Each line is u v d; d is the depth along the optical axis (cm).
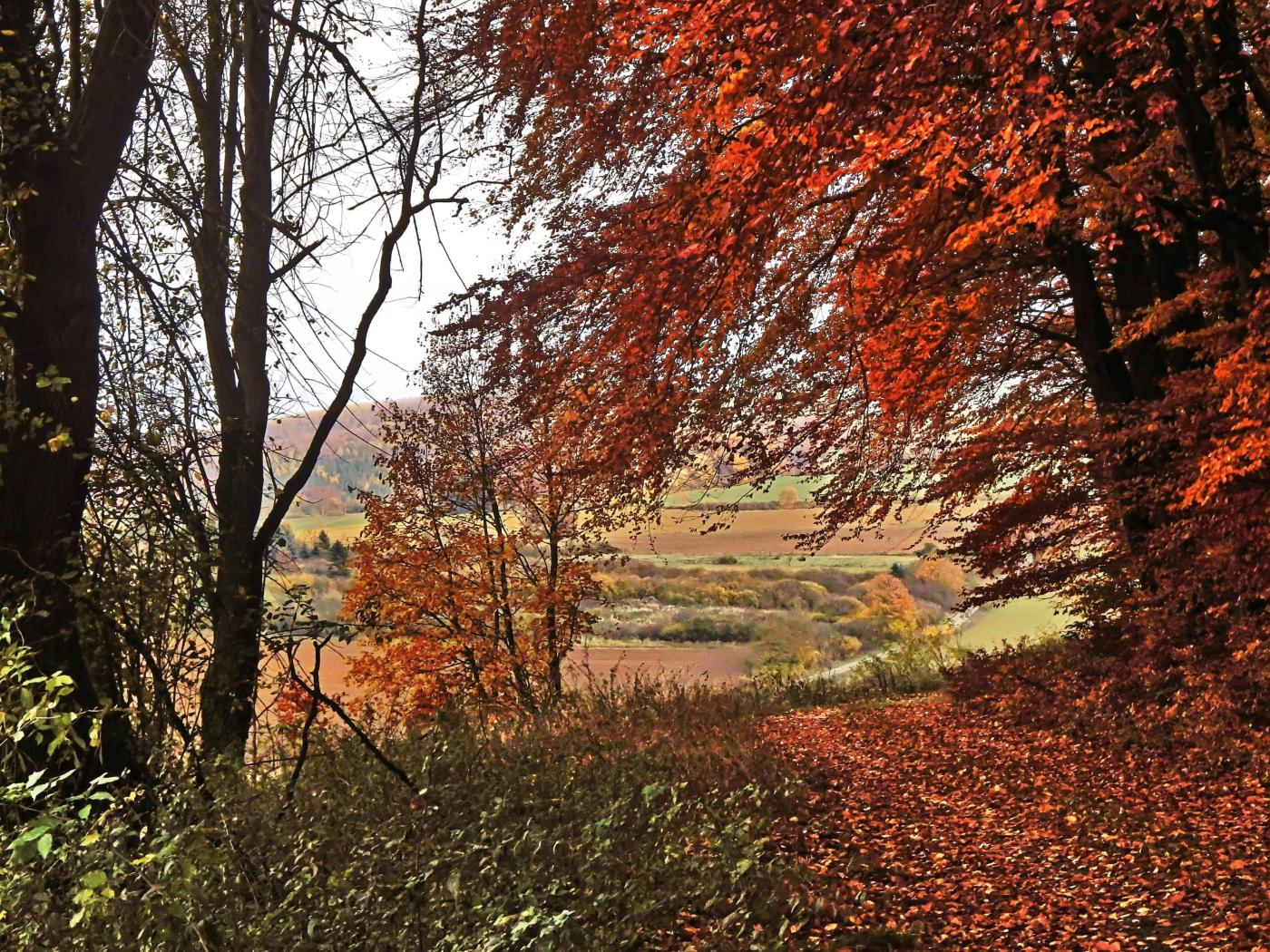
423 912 538
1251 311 912
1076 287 1366
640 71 946
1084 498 1434
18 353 651
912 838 909
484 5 952
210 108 943
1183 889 712
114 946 423
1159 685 1204
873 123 667
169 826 557
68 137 673
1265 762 979
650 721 1355
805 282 1098
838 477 1505
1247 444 884
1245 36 1081
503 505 1878
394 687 1786
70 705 613
